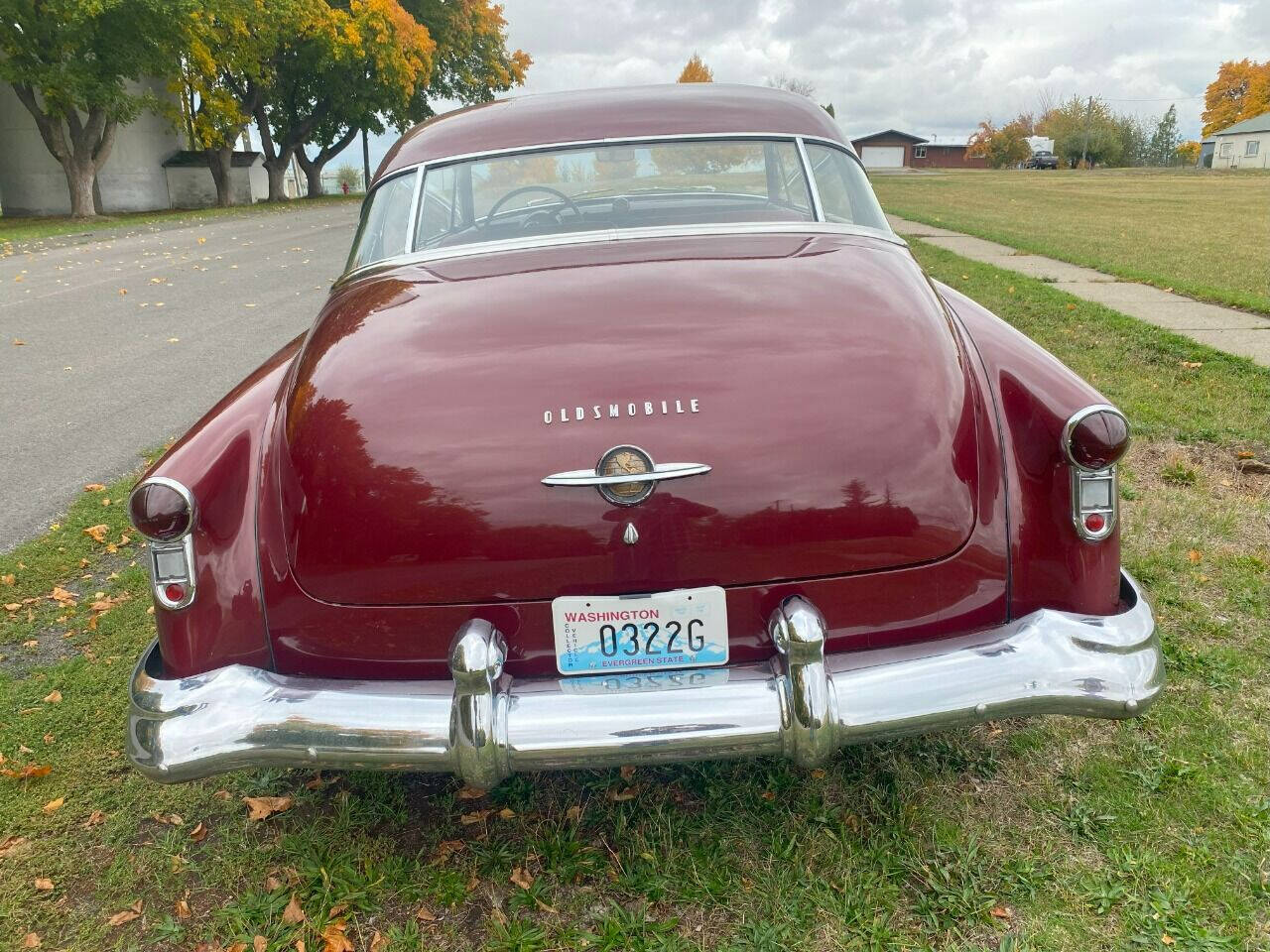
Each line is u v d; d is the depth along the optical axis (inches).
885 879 79.0
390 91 1488.7
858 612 73.0
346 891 80.9
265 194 1761.8
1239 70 3398.1
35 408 243.3
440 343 78.6
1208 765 89.9
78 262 571.5
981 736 96.6
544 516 69.9
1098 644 72.7
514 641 72.6
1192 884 75.8
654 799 90.7
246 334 332.5
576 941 75.0
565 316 79.7
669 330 76.8
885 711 69.2
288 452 76.0
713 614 71.9
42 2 964.0
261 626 75.9
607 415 70.8
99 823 91.2
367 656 74.3
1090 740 94.8
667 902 78.2
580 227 112.0
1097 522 74.9
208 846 87.7
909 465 71.6
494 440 70.9
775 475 70.1
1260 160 2819.9
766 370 73.4
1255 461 164.1
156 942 77.4
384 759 70.4
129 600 137.9
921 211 754.8
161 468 75.1
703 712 68.7
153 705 73.9
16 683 116.7
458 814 90.2
